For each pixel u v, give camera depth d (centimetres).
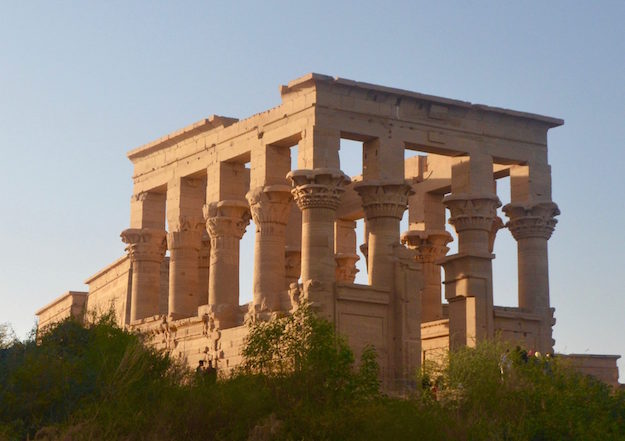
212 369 4638
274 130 5469
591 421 3925
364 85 5344
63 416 3744
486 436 3694
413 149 5612
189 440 3675
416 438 3597
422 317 6138
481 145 5681
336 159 5256
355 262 6531
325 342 4059
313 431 3603
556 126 5894
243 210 5756
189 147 6075
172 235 6094
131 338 4328
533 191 5800
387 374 5219
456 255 5556
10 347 4091
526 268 5778
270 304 5362
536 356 4588
